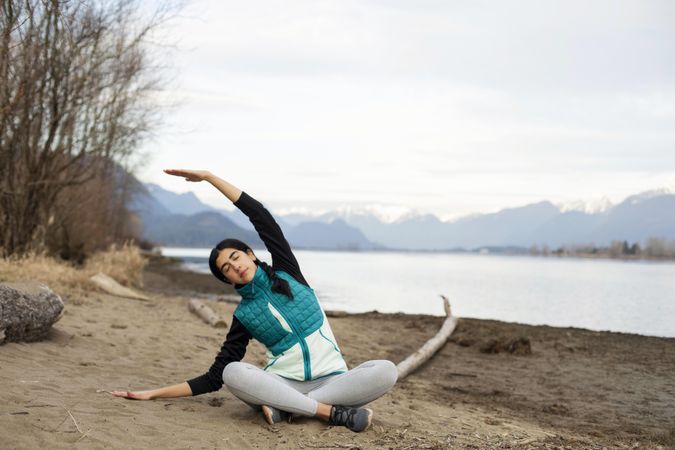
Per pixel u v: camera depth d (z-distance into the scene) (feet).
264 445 13.30
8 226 46.88
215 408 16.37
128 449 12.26
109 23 43.91
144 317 35.12
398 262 430.61
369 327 42.39
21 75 36.50
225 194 15.83
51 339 23.18
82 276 45.16
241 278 14.84
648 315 73.51
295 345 15.03
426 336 39.50
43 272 41.93
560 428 19.43
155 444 12.71
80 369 19.25
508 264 443.32
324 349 15.20
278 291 14.97
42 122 46.52
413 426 16.16
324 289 110.11
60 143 46.96
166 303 46.75
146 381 18.99
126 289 47.44
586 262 577.43
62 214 57.11
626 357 33.78
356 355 32.12
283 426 14.62
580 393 25.36
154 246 254.47
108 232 82.58
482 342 36.78
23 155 45.65
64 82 44.57
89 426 13.28
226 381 14.73
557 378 28.35
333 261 407.03
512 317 69.56
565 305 87.10
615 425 20.30
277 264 15.55
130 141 54.19
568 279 184.24
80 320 29.40
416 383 26.50
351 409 14.60
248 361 26.35
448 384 26.63
